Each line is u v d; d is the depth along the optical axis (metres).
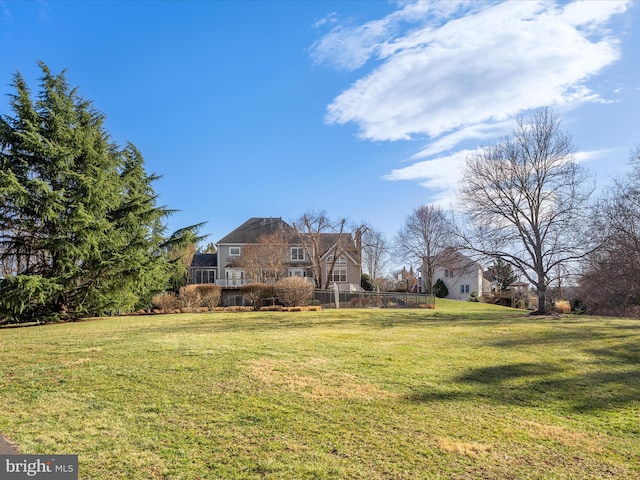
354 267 49.78
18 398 6.27
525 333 15.30
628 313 28.72
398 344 11.77
